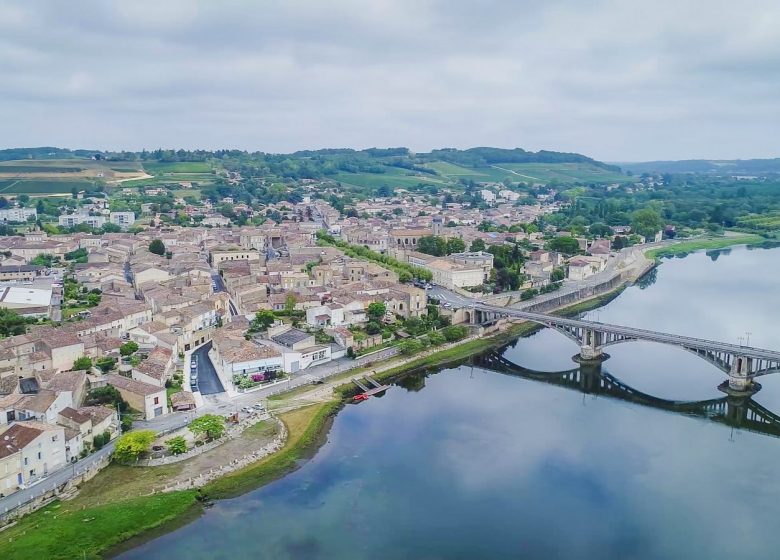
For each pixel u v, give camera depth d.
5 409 149.62
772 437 171.62
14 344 186.38
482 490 142.38
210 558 117.19
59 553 114.94
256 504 135.25
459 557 118.38
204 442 154.88
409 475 148.50
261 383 193.50
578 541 123.88
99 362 192.00
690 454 161.38
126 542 121.31
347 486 142.88
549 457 158.75
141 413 165.50
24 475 131.25
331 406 184.75
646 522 130.50
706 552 120.75
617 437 171.00
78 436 143.62
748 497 140.25
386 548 120.81
